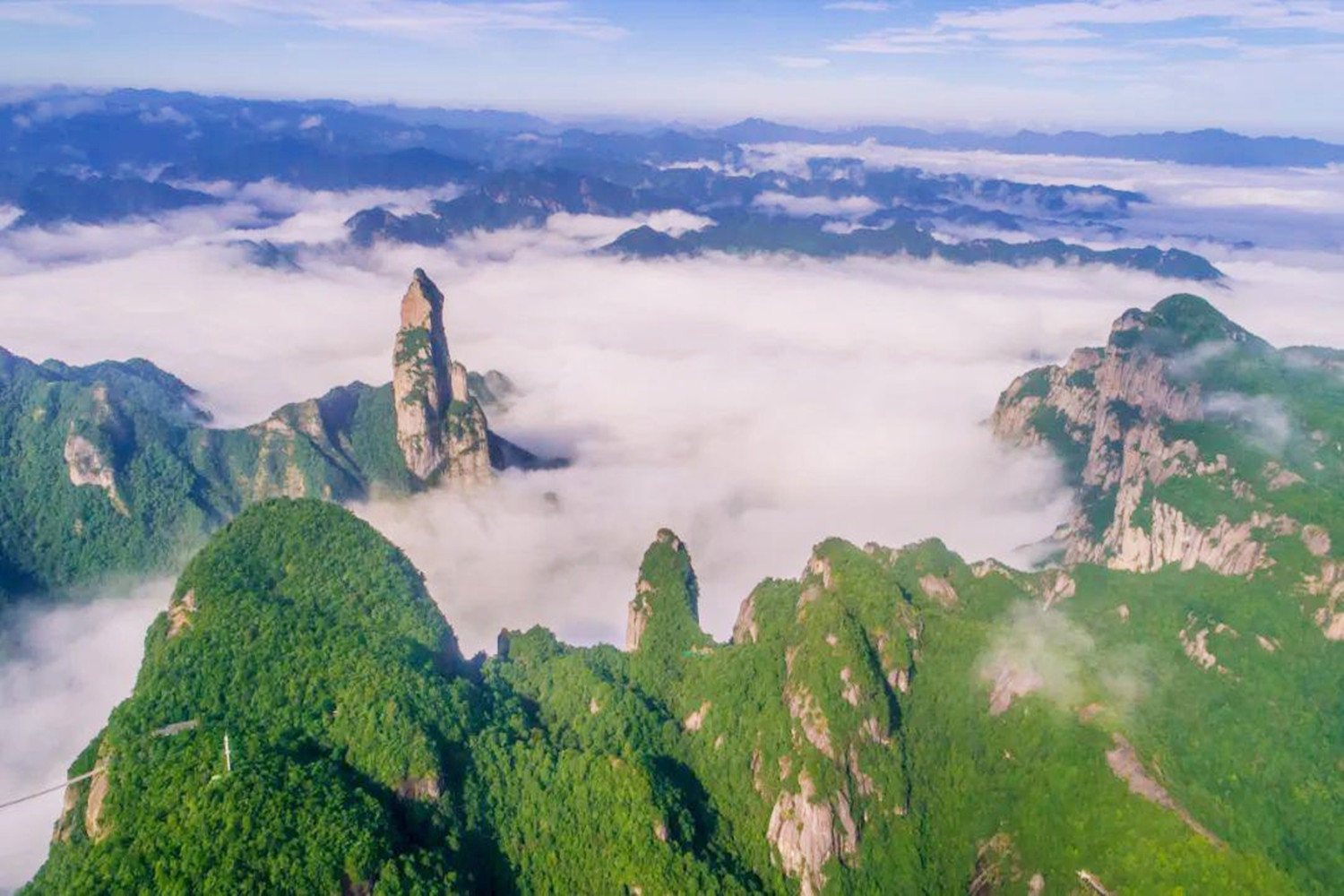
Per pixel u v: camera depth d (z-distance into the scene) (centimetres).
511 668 19638
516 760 16050
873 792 15888
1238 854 13325
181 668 16488
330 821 13088
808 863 15275
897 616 18100
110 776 14825
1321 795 15075
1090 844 14188
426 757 14838
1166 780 14625
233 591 18288
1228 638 18312
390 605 19188
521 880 14688
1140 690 16962
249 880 12262
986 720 16650
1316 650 17838
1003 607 19888
